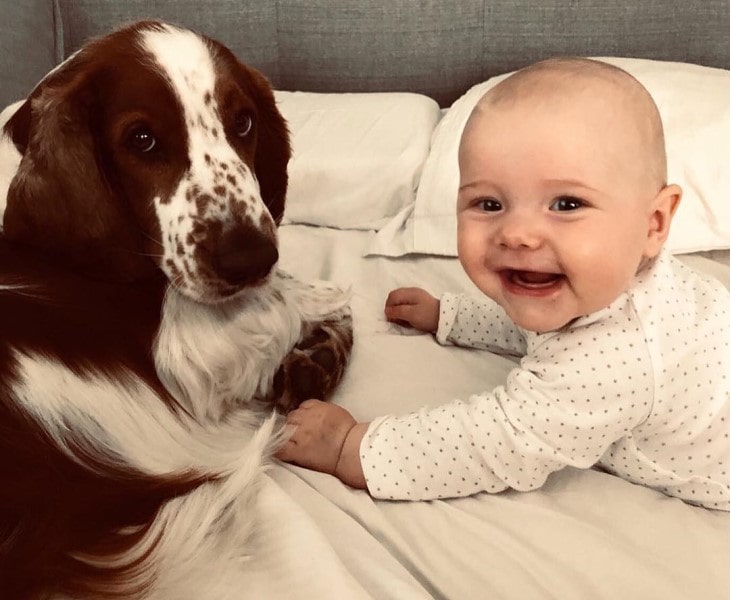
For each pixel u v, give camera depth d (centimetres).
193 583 88
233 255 105
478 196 100
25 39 196
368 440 109
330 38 227
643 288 103
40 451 91
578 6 219
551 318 100
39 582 80
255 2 224
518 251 97
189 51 108
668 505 104
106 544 87
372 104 199
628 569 94
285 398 125
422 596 88
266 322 121
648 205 98
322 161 180
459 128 179
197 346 113
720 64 223
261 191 131
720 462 104
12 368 94
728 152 161
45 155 106
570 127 94
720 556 96
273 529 95
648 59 211
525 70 103
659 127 99
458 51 227
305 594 85
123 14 223
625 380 99
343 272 162
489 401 105
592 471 110
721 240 157
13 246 110
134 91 104
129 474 97
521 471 103
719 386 102
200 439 110
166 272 110
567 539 98
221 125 110
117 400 101
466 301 136
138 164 107
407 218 174
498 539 99
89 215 107
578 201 95
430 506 105
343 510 104
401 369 130
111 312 108
